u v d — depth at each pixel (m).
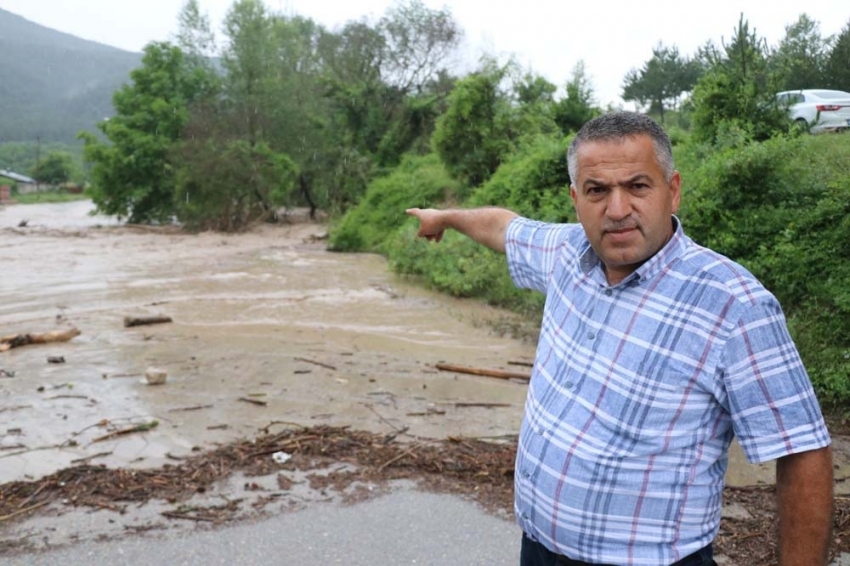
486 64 21.02
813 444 1.92
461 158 20.92
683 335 2.01
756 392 1.94
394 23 36.22
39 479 5.49
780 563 1.99
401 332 10.83
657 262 2.10
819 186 9.24
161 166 32.19
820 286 8.19
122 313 11.95
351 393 7.71
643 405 2.04
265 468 5.67
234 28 33.84
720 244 9.51
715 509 2.12
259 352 9.39
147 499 5.14
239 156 29.16
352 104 33.88
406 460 5.84
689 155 12.05
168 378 8.19
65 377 8.20
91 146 32.59
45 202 69.56
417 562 4.34
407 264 15.54
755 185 9.49
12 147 154.75
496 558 4.39
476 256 13.88
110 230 29.62
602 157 2.08
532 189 15.70
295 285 14.95
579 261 2.31
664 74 29.84
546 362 2.32
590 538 2.12
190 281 15.39
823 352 7.56
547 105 21.31
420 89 36.56
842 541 4.51
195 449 6.09
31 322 11.29
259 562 4.32
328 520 4.85
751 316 1.96
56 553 4.41
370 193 22.55
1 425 6.66
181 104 32.53
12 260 19.03
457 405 7.36
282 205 31.86
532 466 2.26
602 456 2.09
